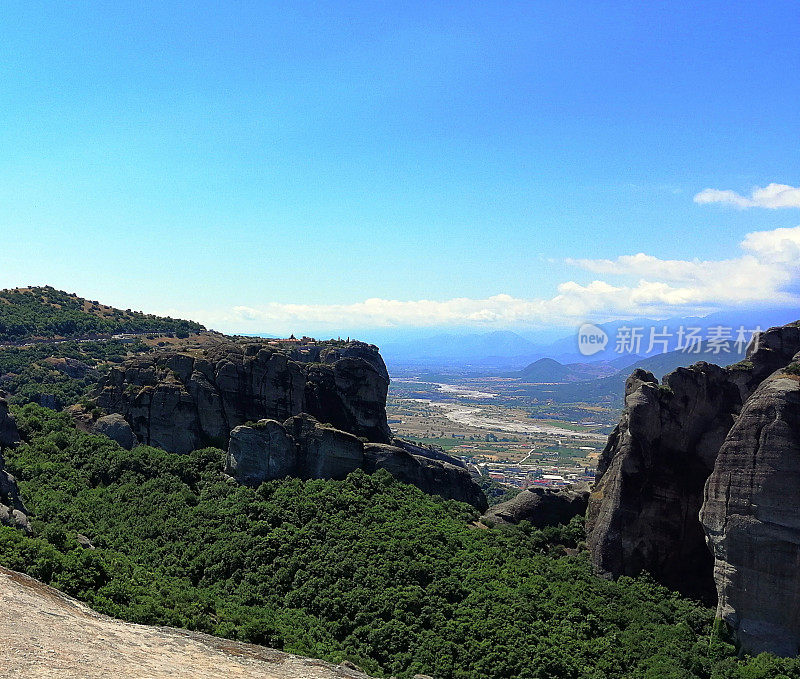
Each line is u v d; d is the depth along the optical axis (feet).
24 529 197.98
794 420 213.05
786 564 205.67
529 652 190.60
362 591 211.00
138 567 207.82
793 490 207.21
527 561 253.65
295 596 213.05
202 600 191.93
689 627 225.97
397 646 192.34
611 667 195.21
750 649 208.64
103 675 111.34
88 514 243.60
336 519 249.14
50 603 144.15
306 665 148.66
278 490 265.95
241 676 131.34
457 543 252.01
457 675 180.65
